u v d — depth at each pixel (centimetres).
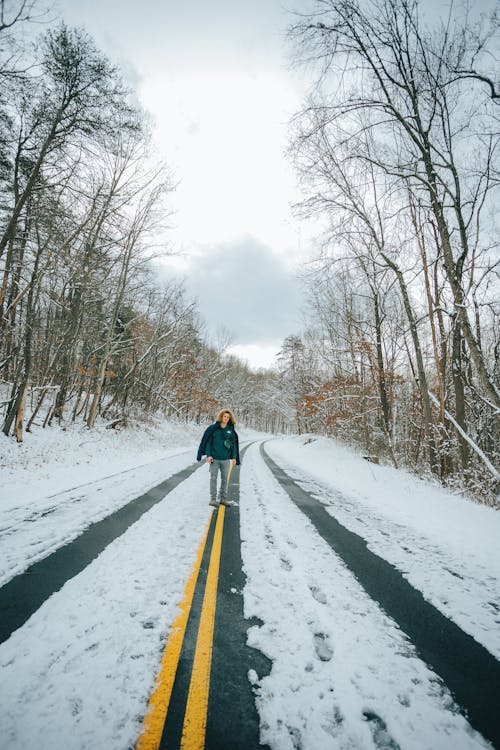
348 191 971
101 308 1736
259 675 203
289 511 625
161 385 2528
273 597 300
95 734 154
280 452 2297
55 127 1033
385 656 231
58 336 1448
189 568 344
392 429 1688
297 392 3878
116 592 287
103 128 1097
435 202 836
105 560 350
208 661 211
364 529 551
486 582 373
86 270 1438
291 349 4472
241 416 6034
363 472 1173
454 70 703
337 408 1934
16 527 435
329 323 1727
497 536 535
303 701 185
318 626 260
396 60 768
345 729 169
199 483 836
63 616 247
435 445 1171
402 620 281
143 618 253
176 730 161
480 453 803
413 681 209
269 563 373
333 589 325
